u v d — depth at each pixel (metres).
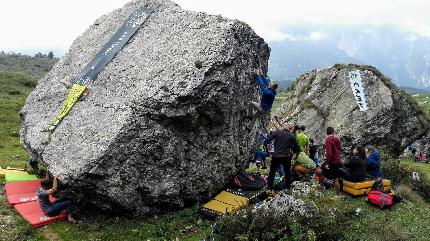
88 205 12.83
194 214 13.03
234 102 14.10
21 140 15.41
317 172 15.32
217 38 13.81
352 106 24.00
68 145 12.97
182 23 15.36
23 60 178.38
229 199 13.79
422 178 21.19
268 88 15.09
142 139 12.28
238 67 14.12
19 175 16.19
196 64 13.00
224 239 10.77
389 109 23.28
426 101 126.44
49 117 14.85
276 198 11.91
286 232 10.84
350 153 23.08
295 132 17.06
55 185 12.31
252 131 16.09
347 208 13.52
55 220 12.30
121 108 12.78
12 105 41.53
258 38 16.05
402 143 23.75
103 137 12.20
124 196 12.16
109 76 14.61
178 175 13.08
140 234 11.77
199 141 13.52
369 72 24.78
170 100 12.41
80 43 17.83
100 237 11.52
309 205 11.62
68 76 16.11
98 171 11.74
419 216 14.01
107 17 18.41
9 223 11.96
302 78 28.28
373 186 15.41
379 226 12.57
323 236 11.12
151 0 17.61
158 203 12.93
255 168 18.47
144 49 15.04
